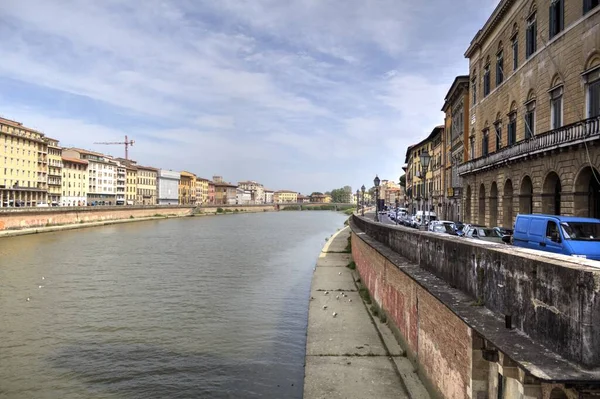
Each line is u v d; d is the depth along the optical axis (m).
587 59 22.47
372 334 17.92
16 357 18.52
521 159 29.00
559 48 25.19
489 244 9.42
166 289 31.52
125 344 20.02
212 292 30.56
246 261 45.91
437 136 67.06
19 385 15.98
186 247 58.88
